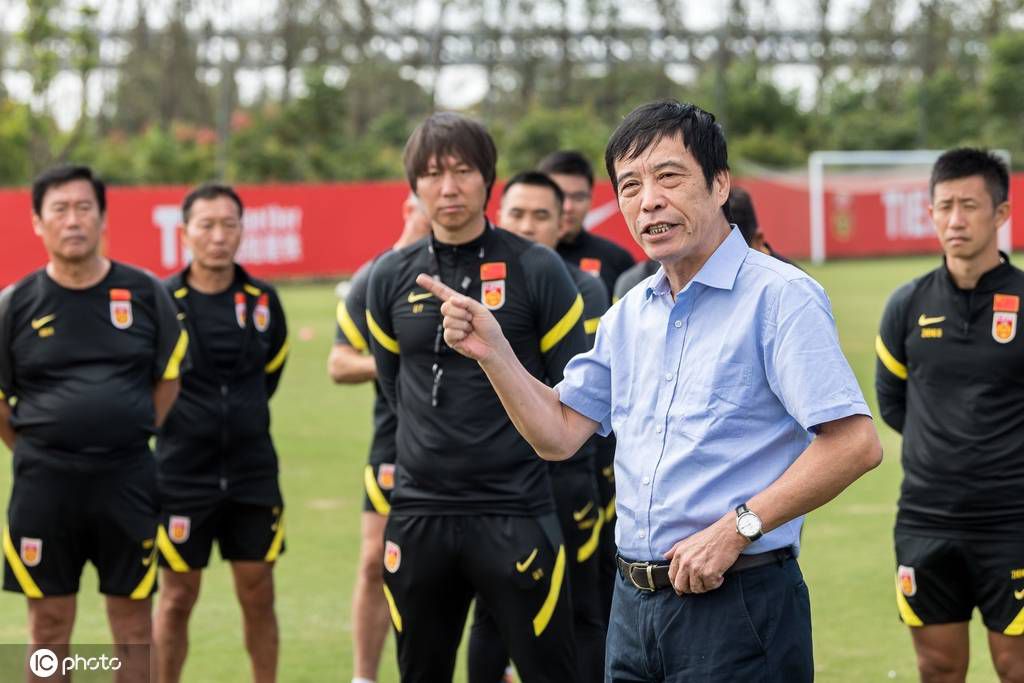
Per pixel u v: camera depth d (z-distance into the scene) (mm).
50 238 5172
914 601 4906
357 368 5508
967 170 4730
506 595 4457
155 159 34969
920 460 4871
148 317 5383
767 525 3094
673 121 3229
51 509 5160
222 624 6828
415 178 4637
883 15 55438
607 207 22562
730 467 3193
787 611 3236
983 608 4785
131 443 5242
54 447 5160
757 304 3205
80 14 29641
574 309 4707
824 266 29141
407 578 4551
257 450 5918
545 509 4562
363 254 24391
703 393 3230
